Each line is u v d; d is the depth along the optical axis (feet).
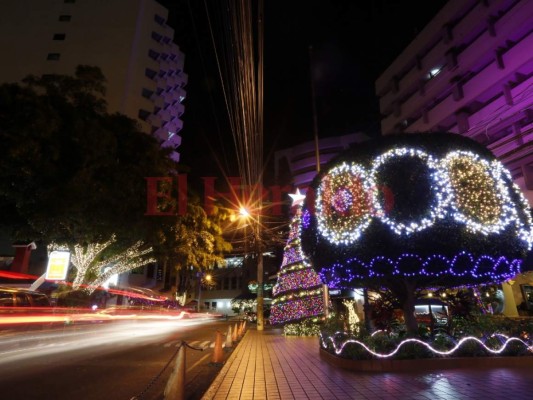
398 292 31.19
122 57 168.55
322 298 64.08
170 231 69.82
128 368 30.48
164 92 189.78
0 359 33.91
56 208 46.83
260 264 87.35
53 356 36.37
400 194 26.61
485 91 94.63
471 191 27.07
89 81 55.88
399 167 27.37
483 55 95.66
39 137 44.04
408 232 25.86
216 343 33.60
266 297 177.17
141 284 154.81
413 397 19.44
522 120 83.87
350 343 29.50
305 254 33.78
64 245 63.57
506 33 88.84
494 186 27.86
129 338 57.77
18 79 160.66
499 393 19.63
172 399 17.51
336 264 28.76
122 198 54.39
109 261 78.95
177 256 86.17
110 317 70.59
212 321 143.64
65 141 48.01
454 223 25.86
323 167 32.50
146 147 58.95
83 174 46.73
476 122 96.12
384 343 28.43
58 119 46.21
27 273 86.63
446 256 25.85
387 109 136.26
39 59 164.35
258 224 80.48
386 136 29.45
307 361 33.12
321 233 30.04
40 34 168.45
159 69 181.57
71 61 164.96
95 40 169.68
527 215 28.78
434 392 20.22
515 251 27.22
